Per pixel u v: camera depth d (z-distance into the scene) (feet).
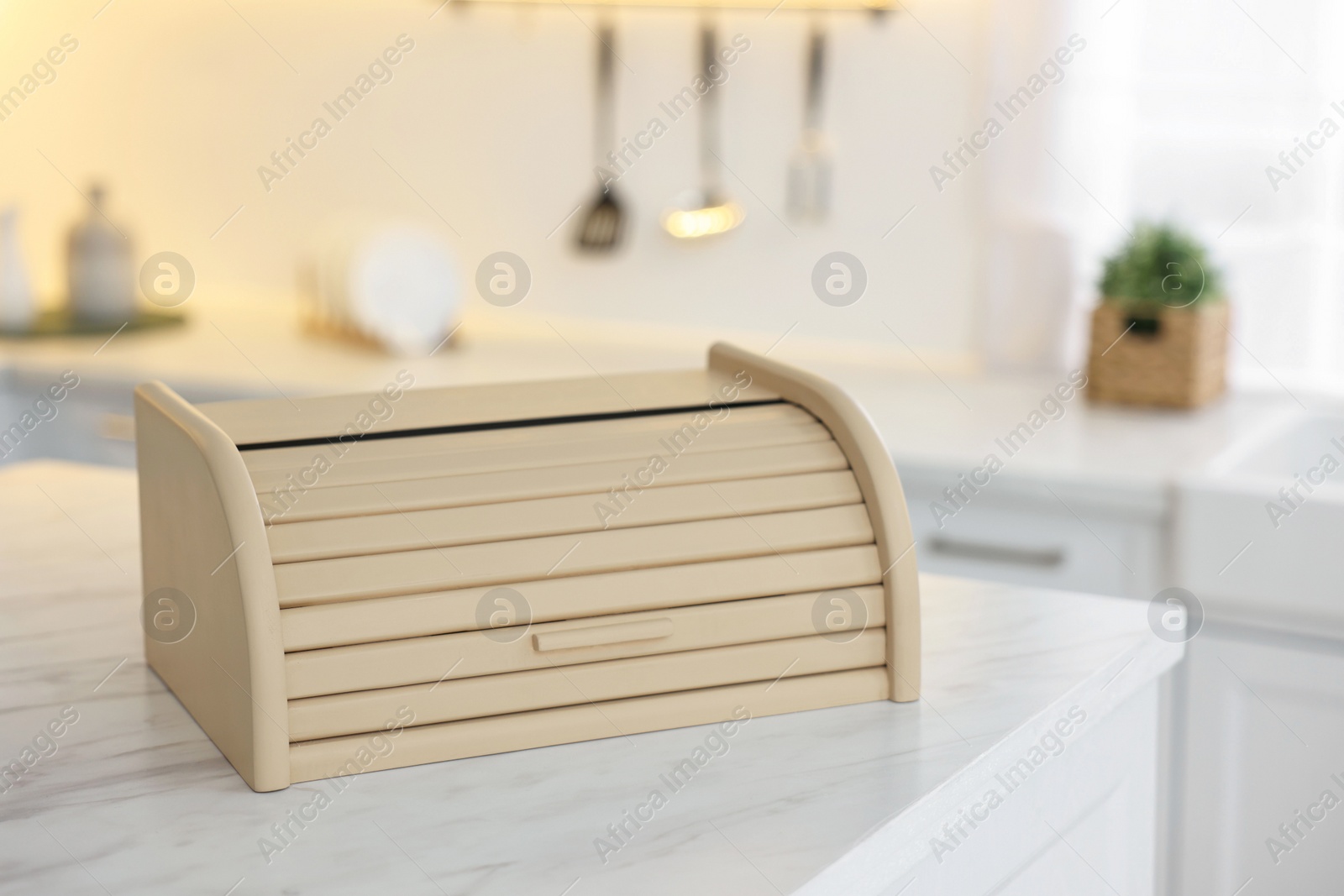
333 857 1.95
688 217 7.14
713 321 7.23
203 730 2.41
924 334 6.73
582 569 2.31
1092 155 6.13
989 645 2.84
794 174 6.86
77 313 7.84
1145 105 6.10
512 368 6.69
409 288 7.12
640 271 7.35
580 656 2.32
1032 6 6.01
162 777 2.22
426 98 7.67
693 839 1.99
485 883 1.86
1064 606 3.11
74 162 8.60
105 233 7.80
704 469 2.48
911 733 2.37
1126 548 4.74
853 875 1.95
